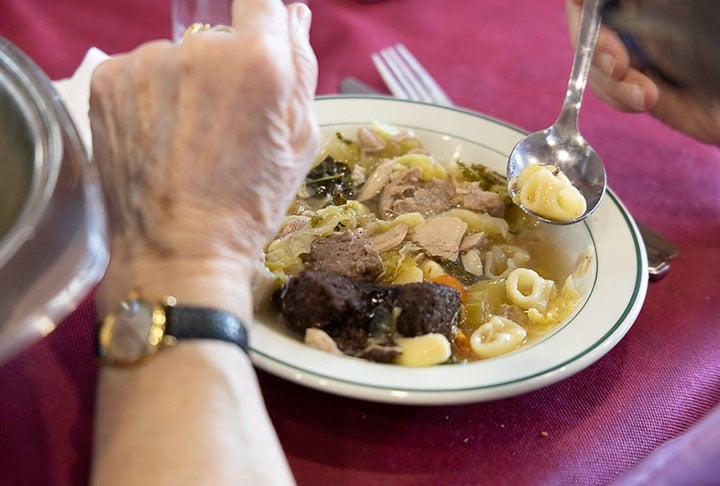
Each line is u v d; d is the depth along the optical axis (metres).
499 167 1.60
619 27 1.53
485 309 1.31
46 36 1.85
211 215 0.89
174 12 1.71
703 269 1.45
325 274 1.17
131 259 0.88
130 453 0.78
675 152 1.77
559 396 1.15
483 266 1.44
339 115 1.64
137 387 0.82
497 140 1.62
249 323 0.91
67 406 1.05
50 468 0.97
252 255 0.95
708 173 1.72
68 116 0.75
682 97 1.62
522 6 2.30
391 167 1.60
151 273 0.87
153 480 0.76
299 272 1.23
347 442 1.05
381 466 1.03
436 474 1.02
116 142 0.91
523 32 2.17
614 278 1.26
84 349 1.13
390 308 1.18
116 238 0.90
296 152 1.00
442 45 2.07
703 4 1.40
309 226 1.42
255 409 0.85
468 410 1.11
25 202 0.65
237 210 0.92
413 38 2.08
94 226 0.65
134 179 0.89
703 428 0.96
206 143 0.89
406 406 1.10
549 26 2.22
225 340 0.86
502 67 2.02
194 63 0.90
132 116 0.91
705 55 1.45
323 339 1.11
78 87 1.50
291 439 1.04
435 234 1.45
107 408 0.83
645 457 1.08
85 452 1.00
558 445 1.08
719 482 0.88
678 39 1.47
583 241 1.39
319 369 1.01
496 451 1.06
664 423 1.13
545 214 1.42
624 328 1.15
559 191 1.40
